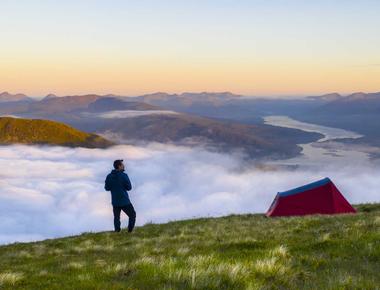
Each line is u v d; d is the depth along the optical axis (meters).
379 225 16.44
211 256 10.30
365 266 9.73
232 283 8.03
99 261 13.01
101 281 8.77
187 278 8.30
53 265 14.14
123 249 17.39
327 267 9.91
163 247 16.39
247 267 8.98
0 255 20.03
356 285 7.67
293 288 7.89
